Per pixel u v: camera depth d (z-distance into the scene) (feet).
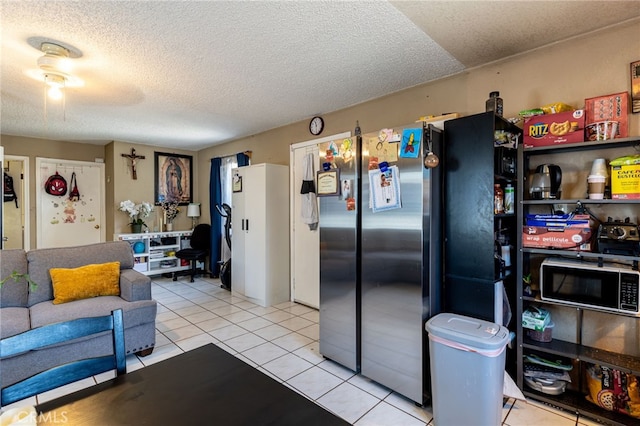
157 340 10.06
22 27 6.73
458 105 9.23
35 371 7.36
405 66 8.75
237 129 15.58
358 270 8.14
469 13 6.38
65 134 16.63
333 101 11.55
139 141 18.43
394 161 7.32
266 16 6.43
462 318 6.64
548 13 6.37
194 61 8.38
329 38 7.29
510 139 7.47
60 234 18.07
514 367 7.59
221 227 18.65
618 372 6.44
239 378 3.95
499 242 7.36
